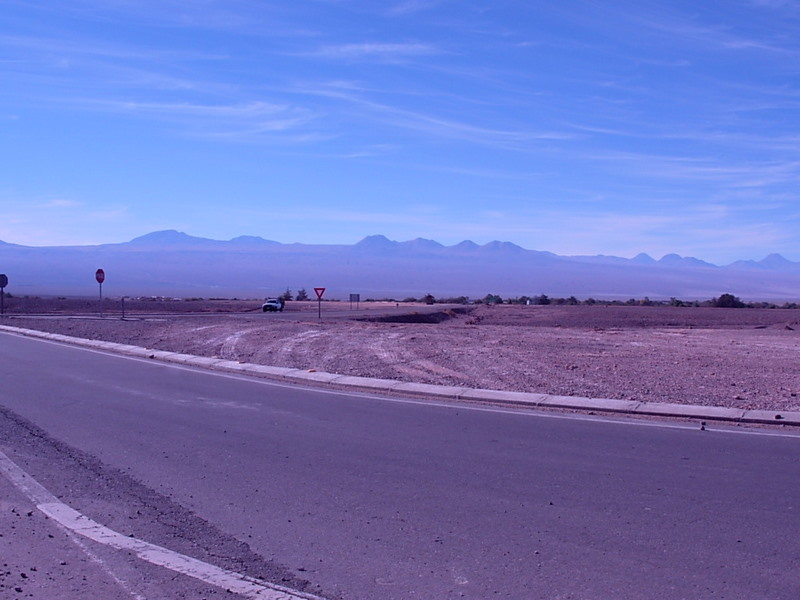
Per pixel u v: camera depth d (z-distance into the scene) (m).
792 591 6.56
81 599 6.29
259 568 7.10
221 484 10.02
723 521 8.45
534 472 10.62
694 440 12.80
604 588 6.62
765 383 18.75
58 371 22.67
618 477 10.34
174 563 7.18
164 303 94.69
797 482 10.07
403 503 9.17
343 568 7.12
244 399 17.31
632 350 26.42
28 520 8.38
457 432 13.47
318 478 10.33
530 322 58.47
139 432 13.44
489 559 7.33
